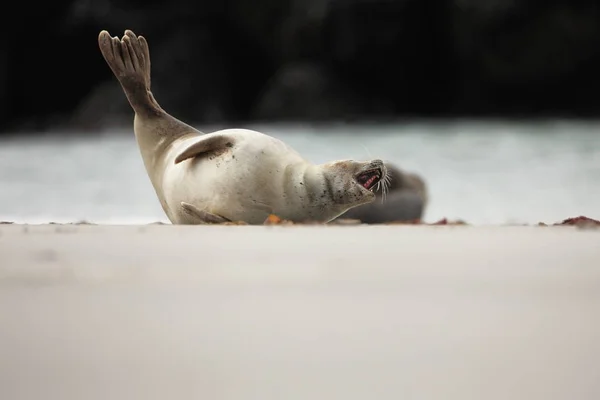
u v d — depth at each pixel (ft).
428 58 439.22
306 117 415.23
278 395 22.97
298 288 35.96
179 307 32.24
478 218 142.72
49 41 470.80
